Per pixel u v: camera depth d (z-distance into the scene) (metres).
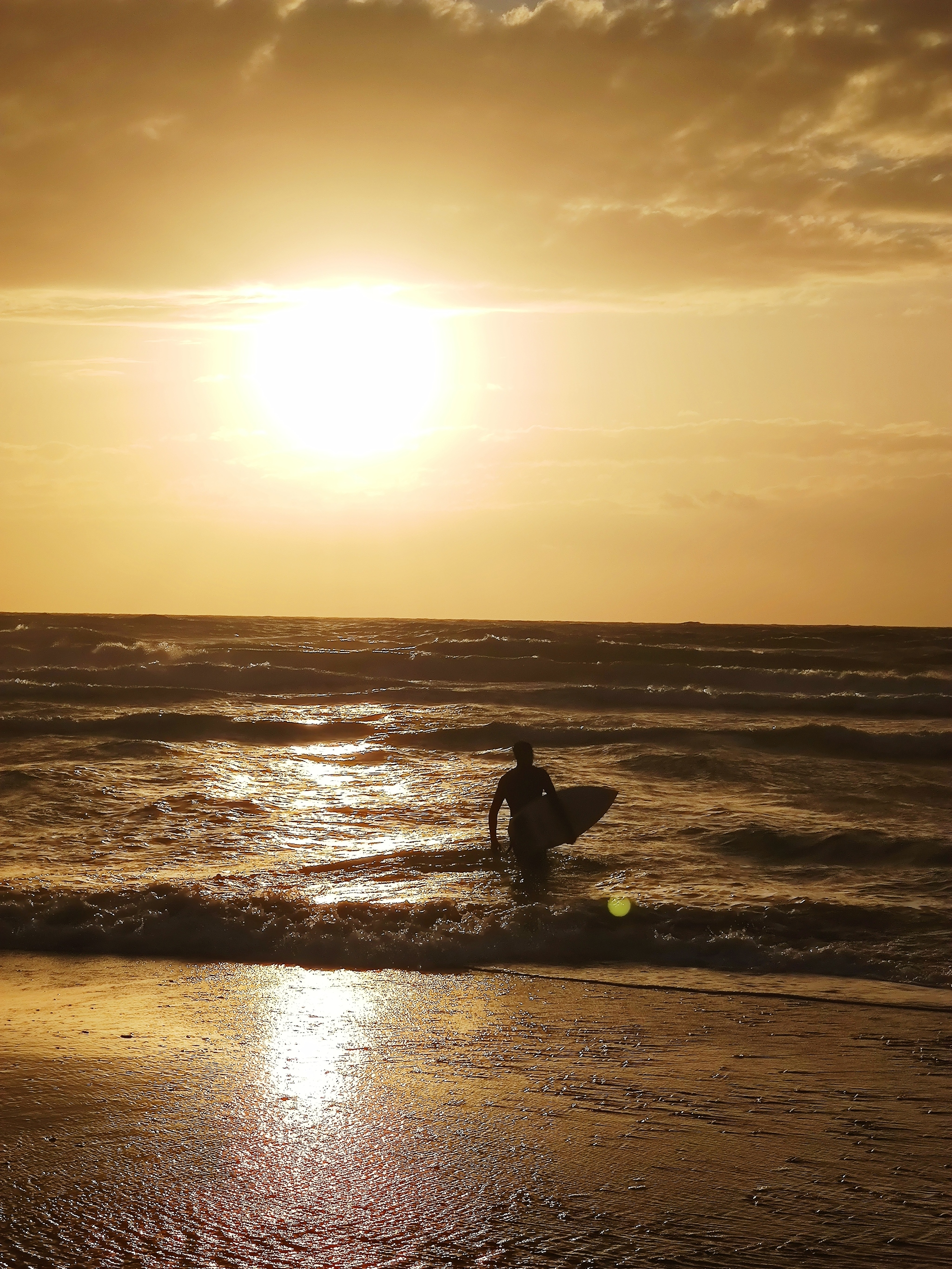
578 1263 3.42
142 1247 3.48
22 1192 3.88
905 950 7.43
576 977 7.04
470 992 6.69
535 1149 4.30
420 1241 3.55
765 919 8.12
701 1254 3.48
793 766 15.75
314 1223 3.66
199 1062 5.32
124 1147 4.28
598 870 9.77
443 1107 4.74
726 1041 5.71
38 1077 5.09
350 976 7.05
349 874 9.70
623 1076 5.16
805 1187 3.97
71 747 17.02
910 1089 4.99
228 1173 4.05
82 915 8.21
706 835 11.15
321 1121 4.57
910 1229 3.66
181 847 10.79
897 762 16.38
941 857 10.02
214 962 7.35
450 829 11.73
